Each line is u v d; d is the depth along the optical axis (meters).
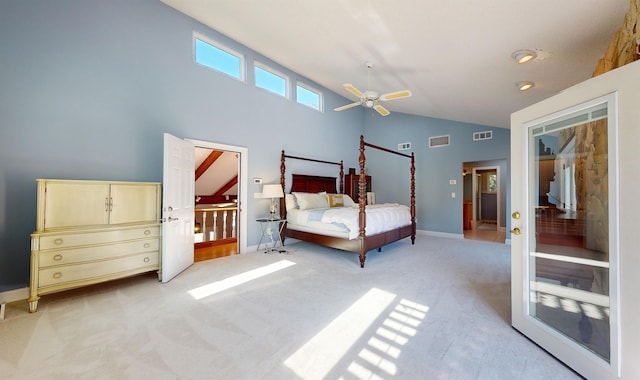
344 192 6.78
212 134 4.18
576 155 1.81
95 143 3.06
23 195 2.63
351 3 2.39
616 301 1.33
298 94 5.79
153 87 3.55
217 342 1.84
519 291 1.98
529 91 3.34
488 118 5.06
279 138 5.23
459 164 6.11
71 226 2.58
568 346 1.57
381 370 1.56
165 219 3.08
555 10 1.77
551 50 2.29
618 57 1.84
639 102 1.24
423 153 6.61
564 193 1.89
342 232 4.02
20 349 1.75
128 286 2.95
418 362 1.63
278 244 5.20
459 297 2.65
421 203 6.63
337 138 6.70
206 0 3.38
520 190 1.97
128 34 3.33
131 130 3.34
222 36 4.30
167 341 1.85
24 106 2.63
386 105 5.97
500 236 6.29
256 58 4.81
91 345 1.80
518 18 1.96
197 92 4.01
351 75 4.52
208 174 7.16
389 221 4.50
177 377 1.49
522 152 1.96
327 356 1.69
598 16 1.75
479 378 1.48
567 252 1.80
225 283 3.05
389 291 2.81
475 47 2.54
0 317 2.18
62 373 1.52
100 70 3.10
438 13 2.15
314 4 2.62
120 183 2.88
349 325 2.09
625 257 1.30
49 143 2.77
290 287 2.93
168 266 3.14
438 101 4.70
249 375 1.51
